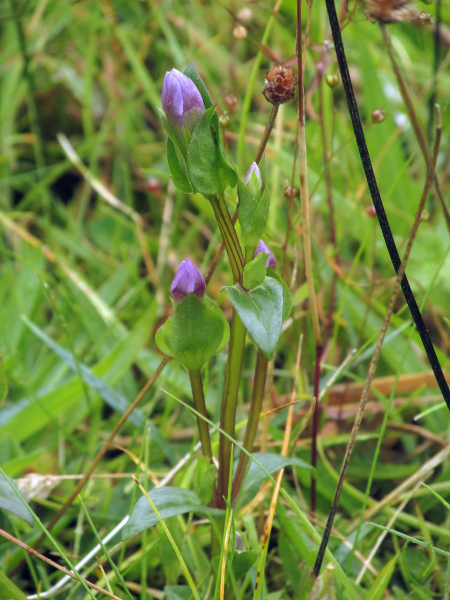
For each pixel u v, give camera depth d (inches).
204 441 10.5
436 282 14.6
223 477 10.7
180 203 17.0
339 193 15.5
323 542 10.3
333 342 13.7
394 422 13.5
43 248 15.6
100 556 12.1
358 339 13.9
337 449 13.5
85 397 13.5
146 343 15.2
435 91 16.4
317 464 12.9
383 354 14.0
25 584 11.9
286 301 10.2
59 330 15.0
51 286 15.6
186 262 10.1
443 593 11.5
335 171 16.1
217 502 10.7
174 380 13.6
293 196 11.6
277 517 12.2
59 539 12.4
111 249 17.8
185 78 9.7
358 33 16.6
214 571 11.1
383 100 16.7
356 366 14.1
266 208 9.9
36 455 12.5
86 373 13.0
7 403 14.0
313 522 12.3
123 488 12.8
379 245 15.1
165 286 16.2
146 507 10.4
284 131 18.2
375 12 9.5
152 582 12.0
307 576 10.3
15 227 16.3
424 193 9.8
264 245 10.4
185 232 17.7
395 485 13.1
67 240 17.0
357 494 12.5
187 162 9.7
